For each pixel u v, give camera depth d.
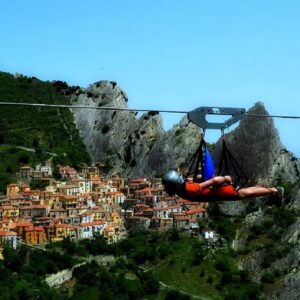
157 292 198.12
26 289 184.25
